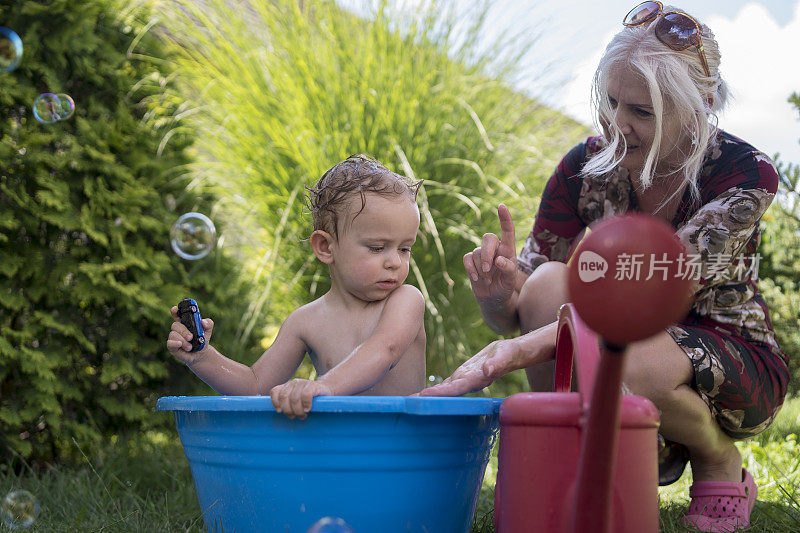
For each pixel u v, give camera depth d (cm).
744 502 132
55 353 202
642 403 87
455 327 275
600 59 128
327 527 93
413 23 286
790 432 218
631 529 84
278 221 269
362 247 133
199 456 109
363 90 270
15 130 204
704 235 127
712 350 125
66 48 215
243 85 280
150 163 231
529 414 87
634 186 145
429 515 103
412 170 263
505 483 91
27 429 202
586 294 61
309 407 95
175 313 130
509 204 281
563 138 310
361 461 98
